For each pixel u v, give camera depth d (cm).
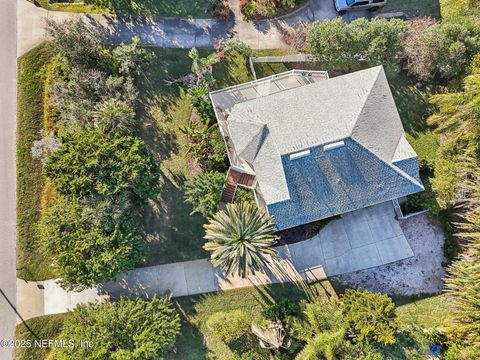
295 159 2311
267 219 2292
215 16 2875
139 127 2822
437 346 2502
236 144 2461
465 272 2305
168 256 2741
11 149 2823
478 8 2775
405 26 2591
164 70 2873
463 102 2331
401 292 2716
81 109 2552
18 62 2867
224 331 2570
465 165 2408
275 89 2731
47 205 2777
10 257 2747
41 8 2914
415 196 2655
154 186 2473
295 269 2728
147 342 2255
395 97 2864
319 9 2928
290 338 2550
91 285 2359
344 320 2389
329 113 2388
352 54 2650
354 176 2391
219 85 2848
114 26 2895
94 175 2269
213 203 2506
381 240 2753
